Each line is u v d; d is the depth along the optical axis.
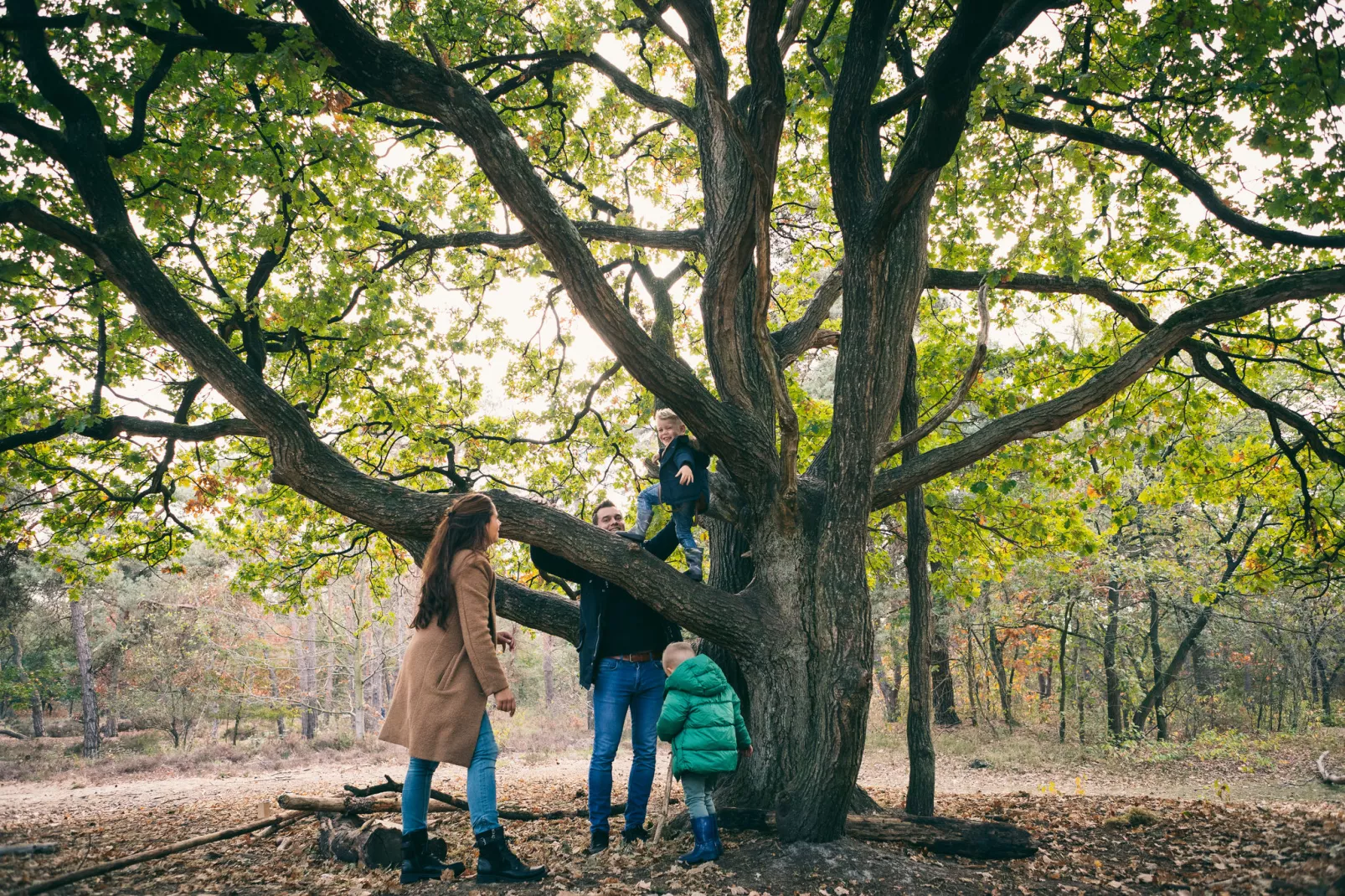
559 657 40.88
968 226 8.14
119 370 8.62
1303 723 21.23
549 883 3.84
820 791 4.31
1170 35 5.76
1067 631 19.77
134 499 9.04
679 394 5.13
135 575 27.12
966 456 5.50
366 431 10.53
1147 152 6.88
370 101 6.73
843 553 4.64
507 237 8.96
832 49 5.89
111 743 28.98
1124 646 19.84
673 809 6.24
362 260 8.83
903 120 8.26
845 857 4.10
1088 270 8.91
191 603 29.39
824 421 10.00
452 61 7.60
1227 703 23.33
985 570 10.91
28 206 4.41
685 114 7.71
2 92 5.63
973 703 23.12
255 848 5.00
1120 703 19.53
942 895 3.75
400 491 4.86
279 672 36.84
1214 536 17.92
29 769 20.02
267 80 6.16
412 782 3.93
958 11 3.90
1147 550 19.50
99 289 6.27
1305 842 4.24
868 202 5.17
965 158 6.60
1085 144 6.96
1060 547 10.05
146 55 5.76
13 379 8.07
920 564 6.35
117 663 29.19
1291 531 9.31
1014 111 6.75
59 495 9.02
